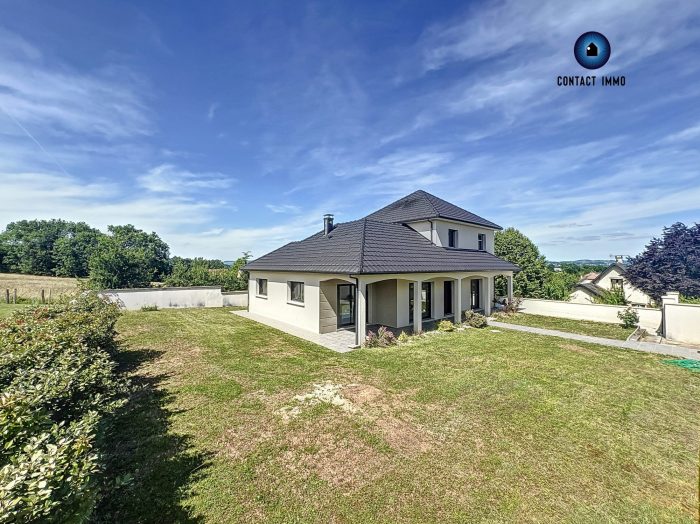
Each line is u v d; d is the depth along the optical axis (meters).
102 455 3.57
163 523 3.85
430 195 23.48
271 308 18.95
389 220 21.70
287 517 3.98
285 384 8.33
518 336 14.18
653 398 7.59
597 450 5.48
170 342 12.95
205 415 6.61
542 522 3.92
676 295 15.85
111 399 5.97
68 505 2.52
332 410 6.88
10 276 48.38
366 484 4.59
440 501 4.27
